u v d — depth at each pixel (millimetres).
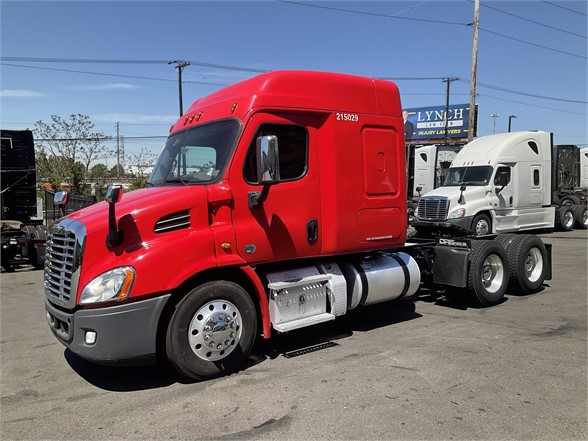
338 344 5551
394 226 6055
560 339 5641
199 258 4422
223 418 3764
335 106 5422
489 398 4039
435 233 9383
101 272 4125
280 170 5023
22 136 13336
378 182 5836
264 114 4895
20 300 8578
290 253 5086
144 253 4176
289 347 5469
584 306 7270
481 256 7023
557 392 4152
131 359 4156
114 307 4062
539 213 16703
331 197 5391
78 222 4352
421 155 24156
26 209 13883
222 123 4984
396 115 6051
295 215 5113
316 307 5344
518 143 15992
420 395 4109
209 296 4465
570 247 14484
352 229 5574
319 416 3754
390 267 6176
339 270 5680
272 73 5051
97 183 35469
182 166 5191
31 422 3777
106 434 3557
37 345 5832
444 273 7148
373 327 6258
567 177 21922
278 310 4988
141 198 4504
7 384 4578
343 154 5473
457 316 6770
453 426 3568
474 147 16375
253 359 5078
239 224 4734
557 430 3506
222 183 4664
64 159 34250
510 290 8023
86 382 4598
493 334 5855
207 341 4445
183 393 4258
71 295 4184
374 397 4078
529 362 4879
